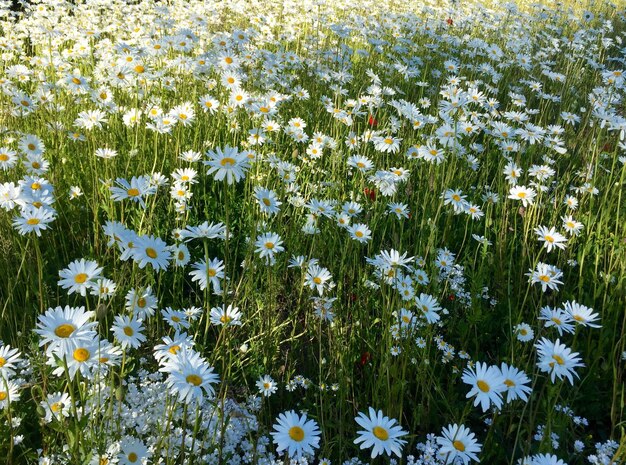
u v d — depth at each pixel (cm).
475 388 181
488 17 1015
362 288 331
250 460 214
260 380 258
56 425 181
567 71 811
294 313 317
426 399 275
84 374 167
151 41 559
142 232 306
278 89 581
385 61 744
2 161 326
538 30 1002
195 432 181
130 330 195
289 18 840
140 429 210
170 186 394
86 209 361
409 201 432
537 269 321
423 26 885
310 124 547
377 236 396
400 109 479
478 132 520
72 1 846
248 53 570
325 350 303
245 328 306
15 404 216
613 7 1270
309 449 172
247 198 390
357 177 440
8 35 642
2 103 411
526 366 258
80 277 205
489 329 334
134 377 238
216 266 262
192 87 562
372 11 945
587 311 258
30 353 248
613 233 421
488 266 366
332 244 359
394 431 176
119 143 457
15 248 306
